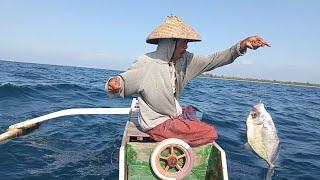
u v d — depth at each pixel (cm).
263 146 384
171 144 396
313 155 779
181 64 432
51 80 2384
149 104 416
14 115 980
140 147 405
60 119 952
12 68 3969
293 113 1576
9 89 1373
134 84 401
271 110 1595
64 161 630
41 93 1463
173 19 417
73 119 966
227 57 435
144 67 401
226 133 927
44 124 876
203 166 416
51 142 729
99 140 777
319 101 2812
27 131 732
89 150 702
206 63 439
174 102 419
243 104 1742
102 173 585
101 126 908
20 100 1252
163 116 420
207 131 418
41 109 1115
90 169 600
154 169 393
